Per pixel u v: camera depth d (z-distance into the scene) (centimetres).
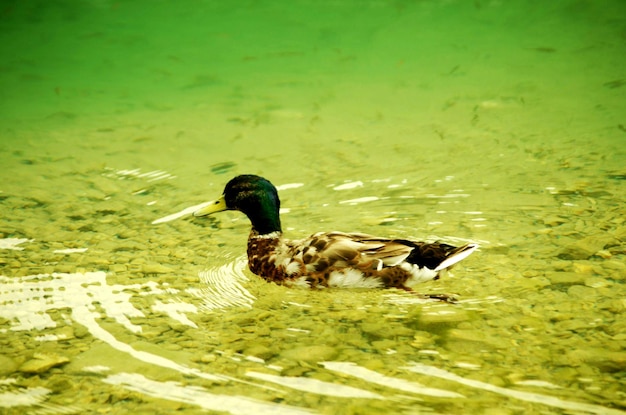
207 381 796
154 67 2091
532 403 732
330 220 1173
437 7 2466
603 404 727
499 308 913
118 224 1200
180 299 977
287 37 2278
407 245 984
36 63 2152
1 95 1916
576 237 1065
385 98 1772
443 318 902
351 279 977
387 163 1397
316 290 995
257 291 1001
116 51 2233
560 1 2417
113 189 1343
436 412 726
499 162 1365
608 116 1562
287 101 1791
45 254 1101
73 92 1922
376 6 2520
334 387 774
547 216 1134
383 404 742
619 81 1766
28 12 2625
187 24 2445
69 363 839
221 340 877
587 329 856
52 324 920
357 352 839
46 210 1259
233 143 1552
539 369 788
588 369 784
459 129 1554
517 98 1712
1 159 1503
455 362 809
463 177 1307
